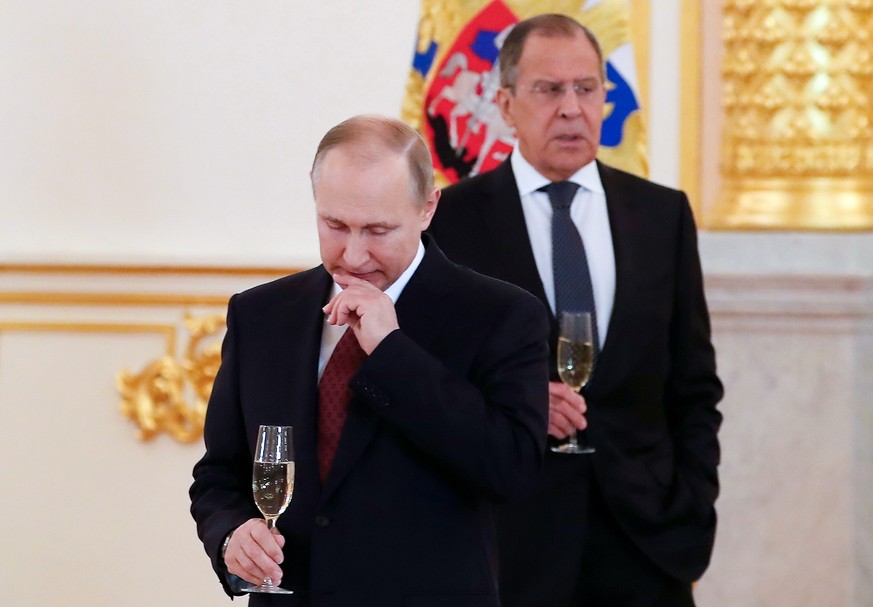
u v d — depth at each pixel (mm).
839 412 11992
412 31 11953
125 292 11875
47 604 11781
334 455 5445
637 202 8648
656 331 8352
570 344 7766
